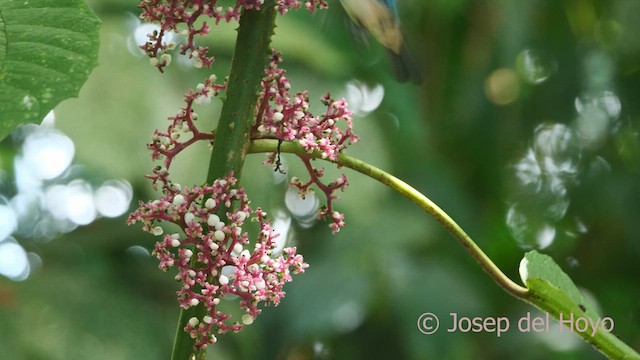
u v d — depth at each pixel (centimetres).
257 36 248
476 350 800
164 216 241
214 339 239
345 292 761
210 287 235
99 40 249
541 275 268
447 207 838
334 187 258
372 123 769
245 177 711
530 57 901
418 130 830
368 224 788
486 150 895
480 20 859
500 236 910
